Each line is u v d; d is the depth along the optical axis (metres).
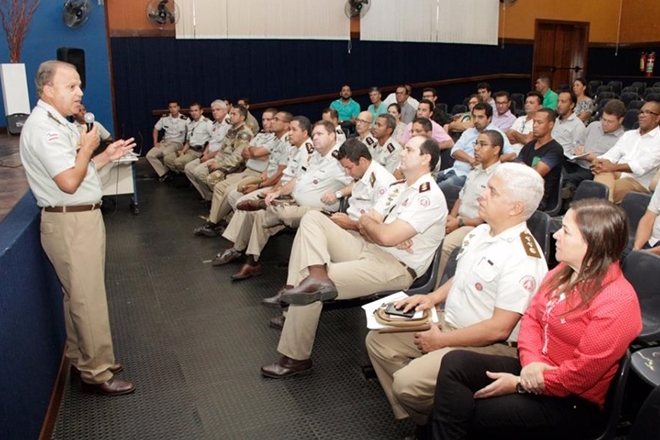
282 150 4.53
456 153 4.77
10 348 1.78
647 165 3.81
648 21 11.59
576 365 1.50
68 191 2.09
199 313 3.27
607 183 3.87
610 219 1.51
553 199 3.85
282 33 9.47
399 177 4.27
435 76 10.63
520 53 11.32
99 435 2.15
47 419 2.16
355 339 2.93
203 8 8.91
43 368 2.20
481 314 1.90
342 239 2.60
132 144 2.42
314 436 2.14
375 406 2.34
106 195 5.80
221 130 6.36
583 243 1.55
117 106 8.77
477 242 2.00
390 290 2.51
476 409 1.62
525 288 1.79
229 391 2.45
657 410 1.38
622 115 4.55
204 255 4.36
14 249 1.89
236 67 9.30
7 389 1.71
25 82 5.58
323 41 9.74
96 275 2.32
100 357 2.41
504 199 1.86
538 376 1.55
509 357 1.76
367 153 3.02
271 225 3.62
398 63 10.32
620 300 1.49
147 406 2.34
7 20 6.41
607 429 1.54
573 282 1.59
